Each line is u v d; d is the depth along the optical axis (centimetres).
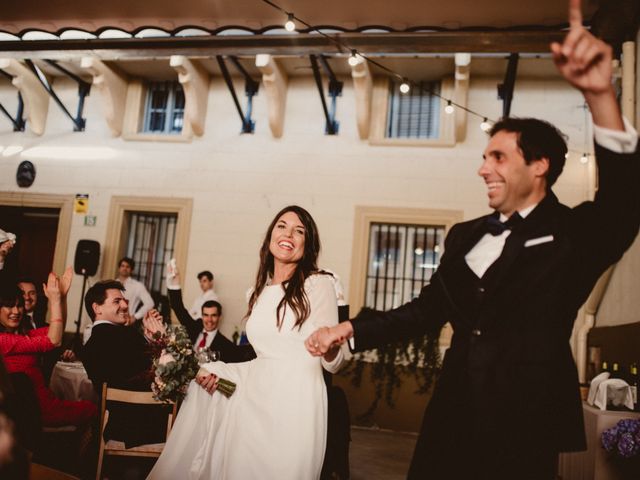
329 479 333
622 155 135
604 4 493
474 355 149
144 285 796
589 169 705
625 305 527
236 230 786
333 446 337
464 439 148
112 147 836
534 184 156
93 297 362
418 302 174
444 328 719
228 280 779
